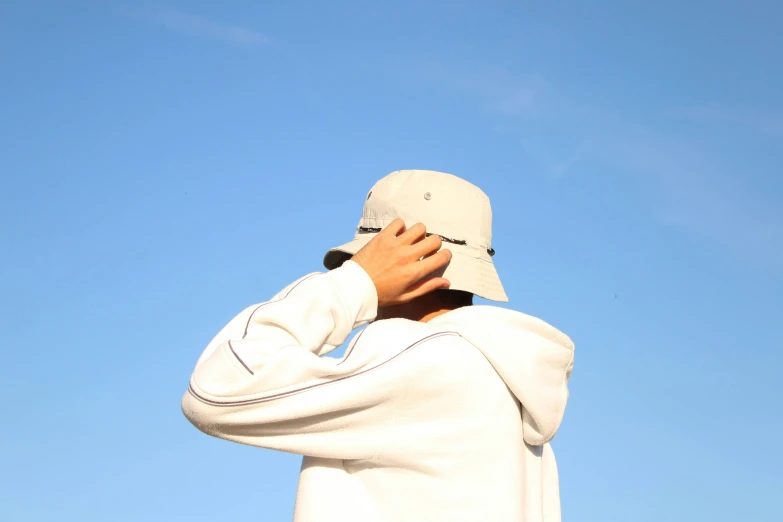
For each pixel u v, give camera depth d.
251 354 1.97
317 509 2.07
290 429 2.00
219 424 1.97
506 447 2.12
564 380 2.34
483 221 2.40
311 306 2.09
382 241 2.23
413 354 2.05
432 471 2.05
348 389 1.99
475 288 2.31
